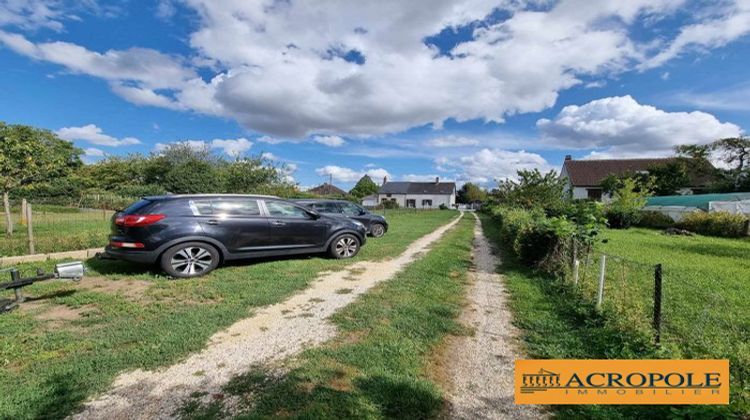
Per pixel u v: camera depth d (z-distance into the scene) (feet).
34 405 7.93
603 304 14.82
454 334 13.05
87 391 8.57
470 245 37.32
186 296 15.98
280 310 14.80
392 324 13.39
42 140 120.16
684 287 18.85
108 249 18.97
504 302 17.03
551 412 8.56
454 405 8.72
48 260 22.72
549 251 22.26
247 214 21.81
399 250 30.71
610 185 109.50
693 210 63.67
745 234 50.49
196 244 19.72
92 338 11.33
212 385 9.04
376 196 240.12
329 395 8.65
